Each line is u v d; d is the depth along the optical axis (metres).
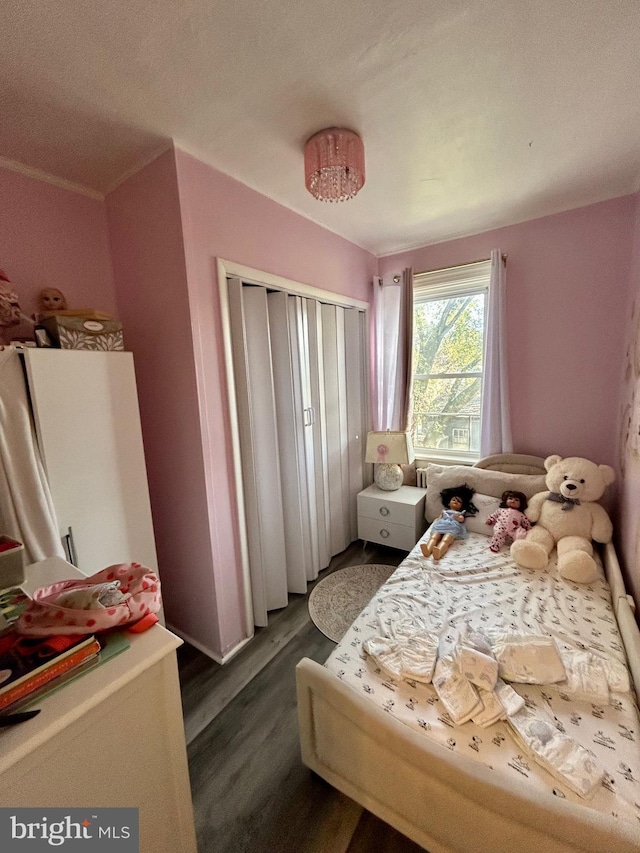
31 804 0.58
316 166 1.46
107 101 1.25
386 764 1.00
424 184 1.92
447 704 1.02
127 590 0.82
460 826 0.89
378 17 0.98
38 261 1.65
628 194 2.03
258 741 1.41
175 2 0.91
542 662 1.11
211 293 1.69
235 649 1.91
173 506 1.87
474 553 1.99
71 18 0.93
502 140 1.55
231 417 1.81
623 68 1.16
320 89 1.23
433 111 1.36
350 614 2.17
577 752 0.88
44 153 1.51
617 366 2.16
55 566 1.20
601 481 1.96
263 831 1.12
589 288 2.20
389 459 2.75
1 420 1.25
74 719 0.60
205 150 1.55
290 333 2.24
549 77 1.20
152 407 1.85
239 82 1.18
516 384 2.51
